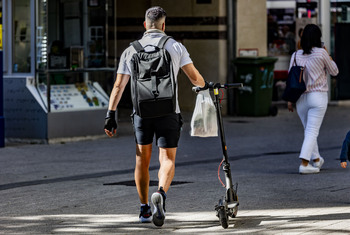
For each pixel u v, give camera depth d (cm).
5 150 2114
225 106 3256
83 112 2352
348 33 3700
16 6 2283
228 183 1111
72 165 1820
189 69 1073
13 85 2297
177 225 1102
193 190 1425
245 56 3195
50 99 2280
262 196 1353
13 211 1231
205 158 1962
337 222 1105
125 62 1082
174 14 3300
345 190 1421
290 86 1652
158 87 1048
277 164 1833
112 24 2464
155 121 1073
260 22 3300
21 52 2297
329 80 3700
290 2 3453
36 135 2277
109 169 1755
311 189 1435
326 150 2097
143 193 1116
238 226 1088
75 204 1291
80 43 2381
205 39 3250
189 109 3312
